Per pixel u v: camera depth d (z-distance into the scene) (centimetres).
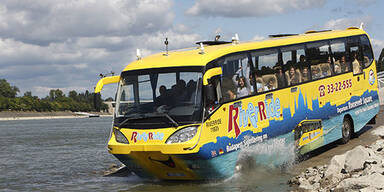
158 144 1254
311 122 1606
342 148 1714
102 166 2114
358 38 1898
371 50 1961
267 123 1441
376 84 1970
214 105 1282
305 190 1138
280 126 1486
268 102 1455
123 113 1349
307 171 1309
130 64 1399
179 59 1331
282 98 1508
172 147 1237
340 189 1015
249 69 1414
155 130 1270
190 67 1293
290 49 1572
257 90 1426
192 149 1228
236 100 1351
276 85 1495
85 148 3359
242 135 1356
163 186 1357
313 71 1648
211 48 1409
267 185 1266
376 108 1956
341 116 1747
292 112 1538
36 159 2653
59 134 6191
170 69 1314
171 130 1254
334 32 1823
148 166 1339
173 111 1270
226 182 1338
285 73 1535
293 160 1544
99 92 1373
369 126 2128
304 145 1577
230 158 1320
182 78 1292
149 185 1391
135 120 1308
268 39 1588
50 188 1548
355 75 1844
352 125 1816
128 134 1308
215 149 1272
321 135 1650
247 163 1388
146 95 1323
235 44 1445
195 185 1334
